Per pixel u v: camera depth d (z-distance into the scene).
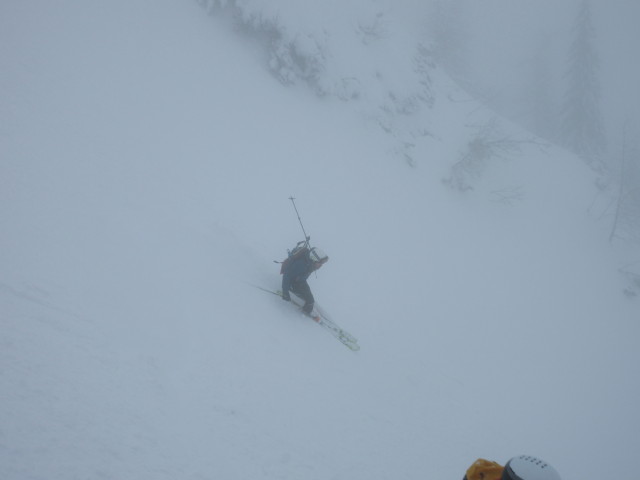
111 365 3.47
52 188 5.72
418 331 9.90
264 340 5.42
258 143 12.02
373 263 10.98
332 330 7.15
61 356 3.22
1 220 4.57
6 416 2.44
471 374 9.95
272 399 4.47
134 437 2.89
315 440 4.32
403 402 6.62
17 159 5.86
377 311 9.37
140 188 7.21
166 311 4.73
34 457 2.30
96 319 3.95
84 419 2.77
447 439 6.46
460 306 12.32
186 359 4.19
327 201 11.92
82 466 2.43
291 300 6.99
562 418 11.04
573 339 14.82
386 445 5.13
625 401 13.75
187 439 3.21
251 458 3.47
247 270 7.08
